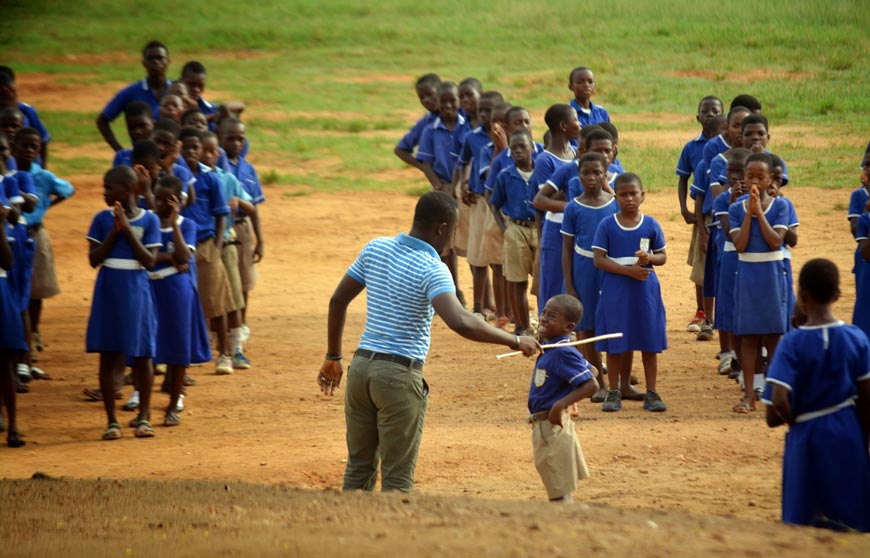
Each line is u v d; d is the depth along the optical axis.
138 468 31.02
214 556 17.98
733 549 17.73
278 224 76.62
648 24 145.88
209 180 41.47
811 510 21.11
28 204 38.28
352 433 24.80
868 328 34.44
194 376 43.22
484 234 48.31
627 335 34.97
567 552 17.52
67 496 22.98
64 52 160.88
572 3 164.50
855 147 85.50
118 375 40.06
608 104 109.44
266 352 47.00
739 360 37.94
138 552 18.48
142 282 34.19
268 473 30.19
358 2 183.38
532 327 48.06
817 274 21.22
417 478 29.17
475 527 19.11
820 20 136.38
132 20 180.50
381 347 23.97
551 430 25.23
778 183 35.38
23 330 34.38
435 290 23.50
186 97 51.66
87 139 108.69
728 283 36.62
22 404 39.38
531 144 44.94
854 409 21.27
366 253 24.75
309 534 18.98
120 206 33.41
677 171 47.81
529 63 134.62
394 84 132.00
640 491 26.91
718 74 116.81
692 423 33.56
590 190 36.47
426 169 53.34
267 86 134.50
